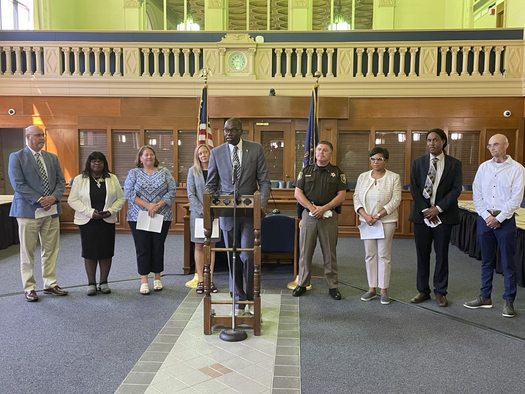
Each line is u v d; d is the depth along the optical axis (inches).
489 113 313.6
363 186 171.5
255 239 134.8
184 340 133.2
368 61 317.4
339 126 322.0
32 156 165.6
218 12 436.8
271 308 163.2
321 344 131.7
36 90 323.9
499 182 154.4
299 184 174.6
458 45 310.7
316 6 444.1
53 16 410.9
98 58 323.3
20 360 119.8
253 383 108.7
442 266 165.8
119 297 173.8
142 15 453.1
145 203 175.2
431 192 162.7
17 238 278.4
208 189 150.9
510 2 355.9
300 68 320.5
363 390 106.0
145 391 104.3
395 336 138.0
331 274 175.5
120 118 326.6
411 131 318.3
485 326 146.2
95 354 123.5
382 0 433.4
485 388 107.2
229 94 320.5
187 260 209.5
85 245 173.6
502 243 155.6
